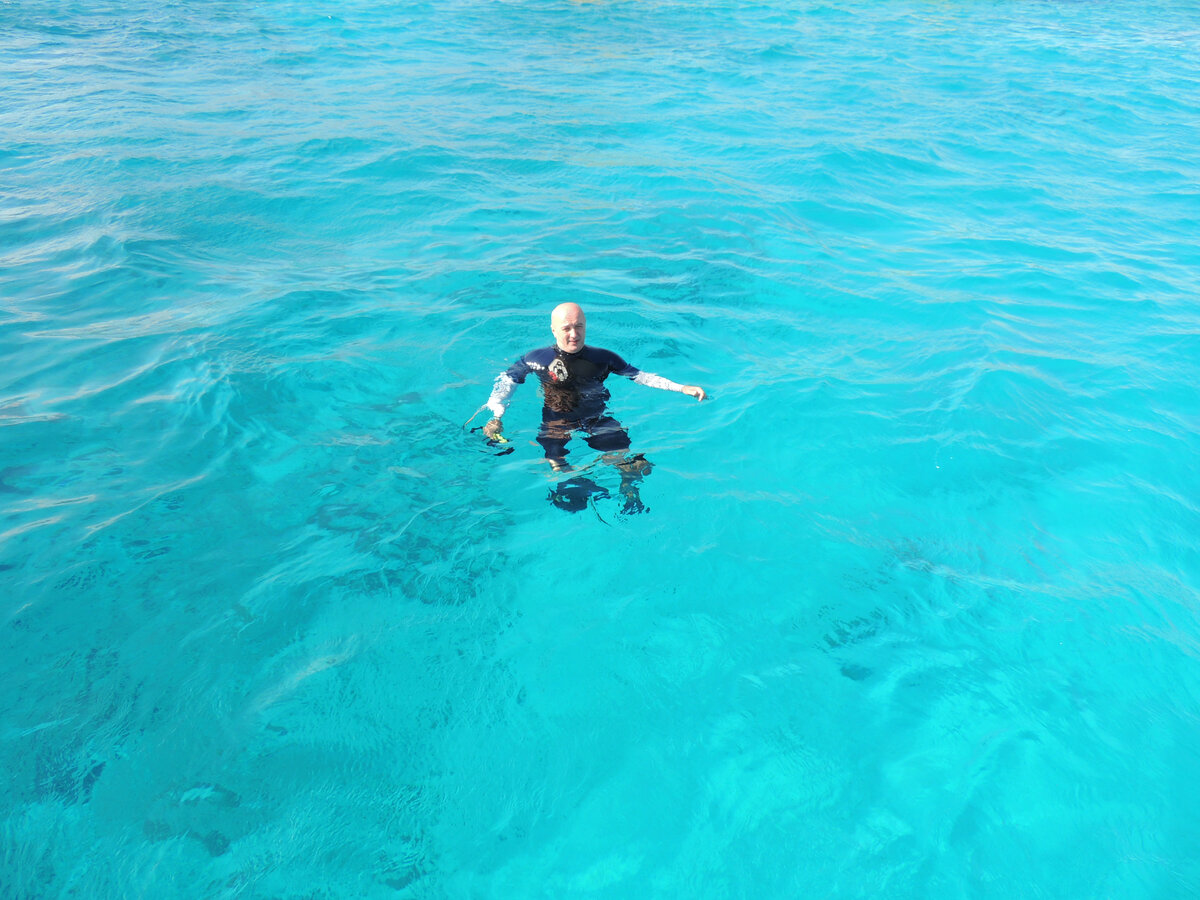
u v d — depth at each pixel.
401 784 2.66
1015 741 2.91
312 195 8.73
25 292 6.23
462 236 7.88
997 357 5.75
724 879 2.44
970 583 3.67
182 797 2.56
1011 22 24.31
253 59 16.08
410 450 4.39
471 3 25.00
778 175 10.20
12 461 4.13
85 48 16.17
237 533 3.73
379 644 3.18
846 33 21.73
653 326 6.06
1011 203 9.60
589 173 9.98
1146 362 5.84
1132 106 14.56
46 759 2.65
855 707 3.03
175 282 6.53
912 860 2.50
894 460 4.56
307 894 2.32
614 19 23.11
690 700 3.03
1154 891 2.44
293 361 5.25
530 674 3.09
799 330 6.21
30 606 3.24
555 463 4.30
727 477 4.34
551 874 2.43
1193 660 3.28
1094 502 4.30
